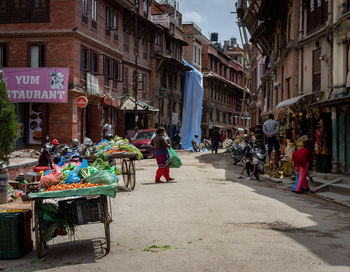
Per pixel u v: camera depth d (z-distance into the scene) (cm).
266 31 2916
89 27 2748
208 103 5834
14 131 940
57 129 2503
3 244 555
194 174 1673
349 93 1528
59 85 2434
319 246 588
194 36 5472
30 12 2550
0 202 970
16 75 2448
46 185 609
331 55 1633
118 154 1172
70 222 574
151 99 4019
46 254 577
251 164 1563
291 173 1606
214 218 778
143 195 1080
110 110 3159
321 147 1543
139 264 511
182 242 610
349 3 1532
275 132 1881
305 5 1962
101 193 568
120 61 3322
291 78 2117
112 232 689
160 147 1368
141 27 3756
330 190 1236
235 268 486
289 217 805
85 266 511
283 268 485
